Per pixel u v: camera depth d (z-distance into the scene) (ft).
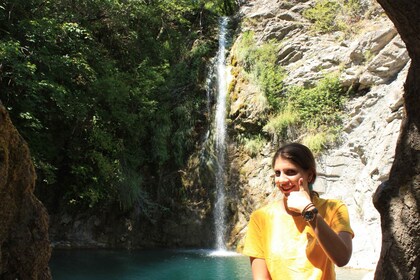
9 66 44.11
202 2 70.28
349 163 48.29
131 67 63.52
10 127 11.94
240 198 56.18
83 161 55.88
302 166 7.88
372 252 40.37
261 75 58.29
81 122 55.16
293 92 55.67
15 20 49.57
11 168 11.98
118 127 58.54
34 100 48.11
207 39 66.95
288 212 7.98
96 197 53.01
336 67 54.70
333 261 7.09
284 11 62.39
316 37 58.34
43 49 46.03
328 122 52.21
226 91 61.00
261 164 55.93
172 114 61.46
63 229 55.93
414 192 8.78
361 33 54.49
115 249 55.36
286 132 54.54
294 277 7.47
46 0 51.08
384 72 49.32
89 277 38.73
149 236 57.62
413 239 8.65
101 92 53.98
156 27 67.72
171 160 60.64
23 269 12.21
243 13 67.82
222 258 48.78
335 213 7.89
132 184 57.11
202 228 57.36
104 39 62.54
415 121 9.11
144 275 39.65
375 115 47.34
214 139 60.18
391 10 9.16
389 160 40.65
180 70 64.39
